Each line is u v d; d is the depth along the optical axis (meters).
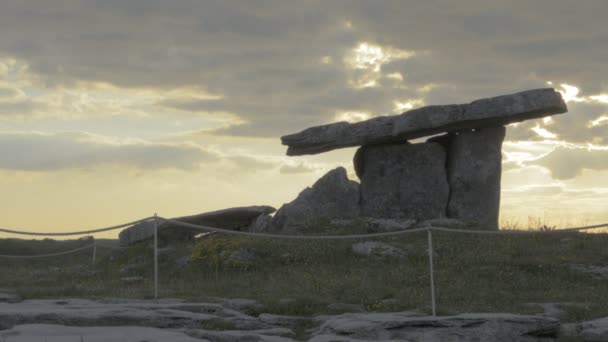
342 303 15.38
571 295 16.28
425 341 11.56
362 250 20.97
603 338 11.45
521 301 15.88
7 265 28.27
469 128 27.84
